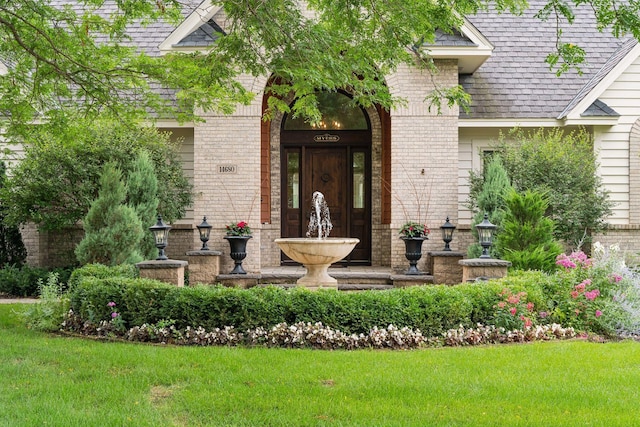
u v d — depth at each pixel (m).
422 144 13.75
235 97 9.88
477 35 13.52
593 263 9.76
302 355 7.29
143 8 9.30
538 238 11.05
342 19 8.34
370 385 5.97
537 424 4.95
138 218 13.14
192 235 15.34
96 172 13.52
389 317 8.21
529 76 16.12
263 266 15.82
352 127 16.28
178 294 8.54
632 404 5.46
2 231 14.67
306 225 16.25
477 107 15.30
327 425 4.96
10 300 12.88
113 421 5.02
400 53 8.43
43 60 9.38
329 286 11.67
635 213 15.31
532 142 14.01
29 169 13.62
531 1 18.17
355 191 16.31
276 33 7.79
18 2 9.60
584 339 8.59
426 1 8.11
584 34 17.20
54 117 10.84
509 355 7.32
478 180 14.19
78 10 16.92
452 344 8.16
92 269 10.41
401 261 13.70
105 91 10.34
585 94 14.87
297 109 9.48
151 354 7.28
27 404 5.44
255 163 13.76
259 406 5.41
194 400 5.57
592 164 14.18
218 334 8.17
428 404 5.44
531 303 8.72
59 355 7.27
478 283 8.98
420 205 13.72
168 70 10.17
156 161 14.20
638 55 15.01
